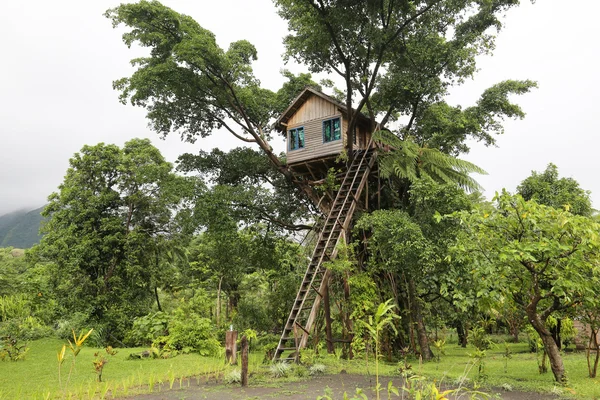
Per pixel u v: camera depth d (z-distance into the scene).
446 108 19.22
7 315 20.64
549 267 9.30
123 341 21.66
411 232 14.59
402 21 17.02
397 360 16.41
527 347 22.14
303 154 20.58
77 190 29.17
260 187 21.03
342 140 19.55
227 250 22.11
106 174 30.55
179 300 32.84
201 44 16.72
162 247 31.39
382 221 15.33
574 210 21.67
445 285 13.15
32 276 26.12
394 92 17.36
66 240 27.69
